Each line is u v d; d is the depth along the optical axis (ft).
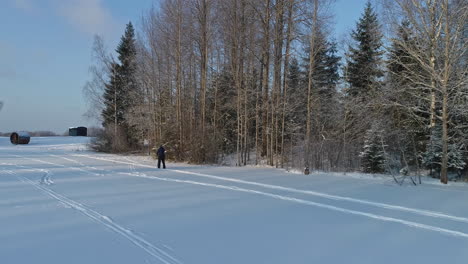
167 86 87.76
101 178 42.47
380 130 52.11
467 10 37.58
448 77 39.99
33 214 22.33
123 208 24.53
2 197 28.48
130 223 20.35
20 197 28.53
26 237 17.34
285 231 19.53
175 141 75.10
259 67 83.15
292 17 62.23
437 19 42.01
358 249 16.69
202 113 73.67
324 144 59.93
